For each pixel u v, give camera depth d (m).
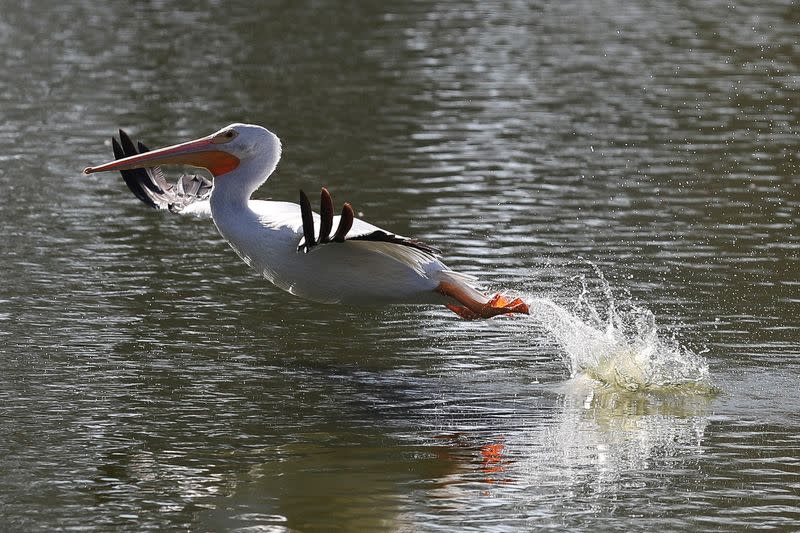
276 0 42.91
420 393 11.30
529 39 34.78
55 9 40.66
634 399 11.18
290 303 13.98
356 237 9.80
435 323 13.41
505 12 40.25
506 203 18.45
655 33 35.69
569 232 16.88
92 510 8.67
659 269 15.12
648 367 11.81
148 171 12.48
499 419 10.64
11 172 20.17
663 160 21.22
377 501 8.87
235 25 37.50
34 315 13.26
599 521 8.55
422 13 39.94
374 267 10.88
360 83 28.50
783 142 22.50
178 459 9.62
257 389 11.30
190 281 14.72
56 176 19.97
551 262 15.47
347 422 10.52
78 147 22.00
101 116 24.67
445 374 11.84
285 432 10.25
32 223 17.19
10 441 9.92
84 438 10.02
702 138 22.92
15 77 28.86
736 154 21.61
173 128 23.47
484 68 30.30
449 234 16.73
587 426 10.48
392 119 24.62
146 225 17.30
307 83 28.45
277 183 19.44
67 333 12.72
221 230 11.45
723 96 26.78
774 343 12.52
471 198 18.72
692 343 12.52
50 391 11.09
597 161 21.19
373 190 19.12
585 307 13.64
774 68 29.94
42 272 14.89
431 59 31.56
